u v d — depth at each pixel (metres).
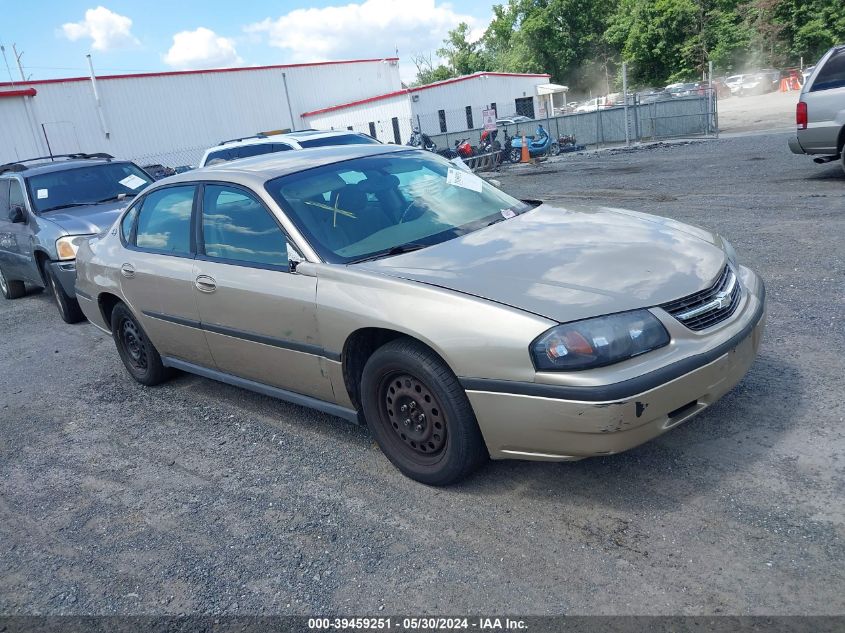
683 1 53.62
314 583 2.98
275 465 4.08
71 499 4.04
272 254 3.99
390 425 3.66
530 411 2.99
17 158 28.59
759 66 51.75
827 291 5.49
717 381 3.12
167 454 4.44
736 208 9.07
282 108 38.59
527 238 3.71
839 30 47.44
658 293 3.09
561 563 2.87
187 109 34.09
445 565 2.97
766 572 2.64
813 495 3.04
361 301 3.46
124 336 5.66
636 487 3.29
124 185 9.35
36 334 8.04
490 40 75.88
